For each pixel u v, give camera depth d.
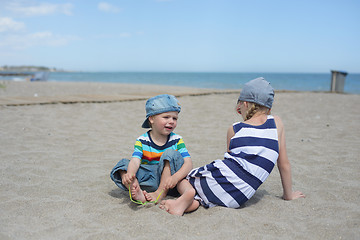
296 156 3.73
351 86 28.16
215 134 4.98
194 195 2.16
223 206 2.26
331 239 1.81
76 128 5.29
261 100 2.28
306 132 5.17
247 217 2.09
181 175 2.29
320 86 28.05
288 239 1.82
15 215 2.11
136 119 6.23
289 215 2.16
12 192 2.53
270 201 2.40
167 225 1.96
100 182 2.84
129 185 2.24
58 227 1.94
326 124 5.87
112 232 1.86
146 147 2.45
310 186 2.77
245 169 2.18
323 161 3.51
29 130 5.00
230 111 7.32
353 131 5.19
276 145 2.25
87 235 1.83
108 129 5.29
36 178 2.88
